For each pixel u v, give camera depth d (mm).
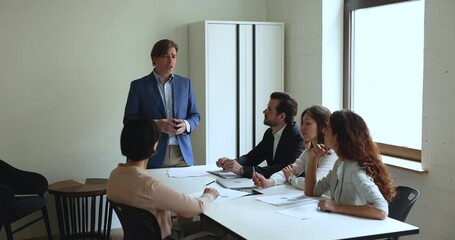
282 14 5199
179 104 4008
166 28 4980
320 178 2967
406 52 4074
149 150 2400
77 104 4691
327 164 3029
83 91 4699
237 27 4887
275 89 5078
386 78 4312
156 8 4922
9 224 3734
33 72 4520
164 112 3965
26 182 4137
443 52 3443
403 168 3758
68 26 4605
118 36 4789
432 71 3539
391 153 4254
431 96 3559
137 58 4875
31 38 4492
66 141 4676
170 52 3887
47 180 4547
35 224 4594
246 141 4980
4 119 4457
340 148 2588
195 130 5027
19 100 4492
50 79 4582
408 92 4078
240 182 3199
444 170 3494
